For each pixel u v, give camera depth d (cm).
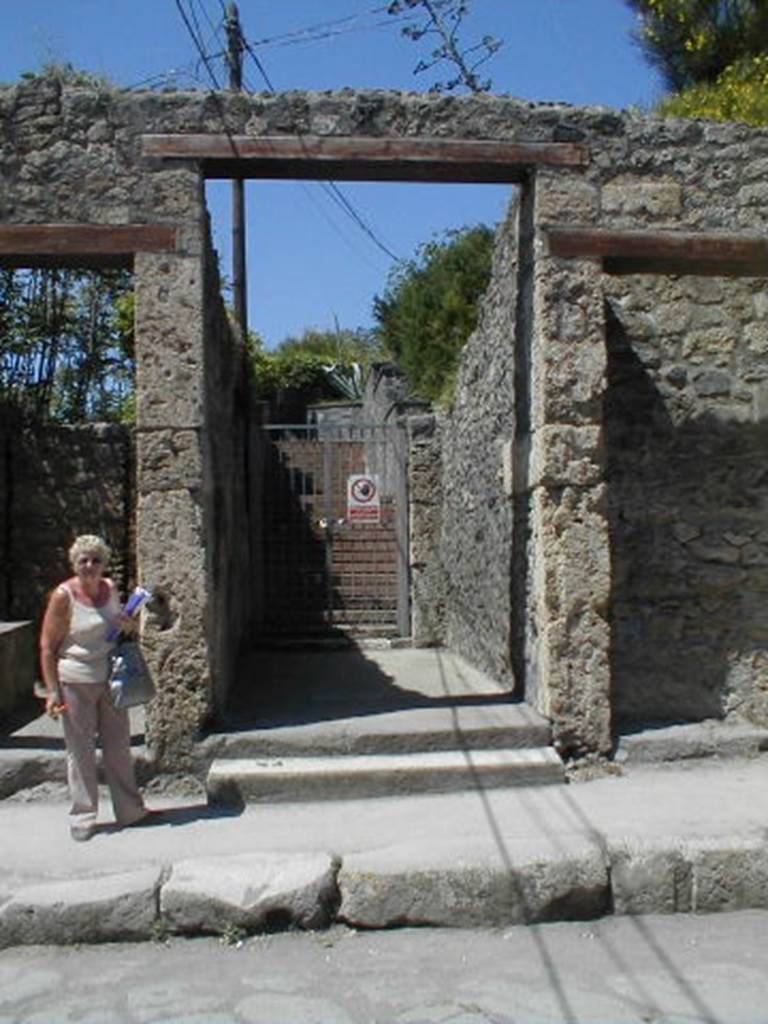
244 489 1173
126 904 532
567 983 482
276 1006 464
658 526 795
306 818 642
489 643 982
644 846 568
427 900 544
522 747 724
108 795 699
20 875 561
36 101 732
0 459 1033
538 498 743
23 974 502
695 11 1457
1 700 790
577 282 743
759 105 1275
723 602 794
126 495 1051
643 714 789
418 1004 464
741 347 809
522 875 549
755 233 762
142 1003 470
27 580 1039
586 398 736
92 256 734
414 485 1355
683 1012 453
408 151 739
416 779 684
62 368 1370
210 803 672
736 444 802
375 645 1307
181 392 718
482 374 1003
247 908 535
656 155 761
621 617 790
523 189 789
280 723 750
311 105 736
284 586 1459
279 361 2664
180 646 710
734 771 724
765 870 565
